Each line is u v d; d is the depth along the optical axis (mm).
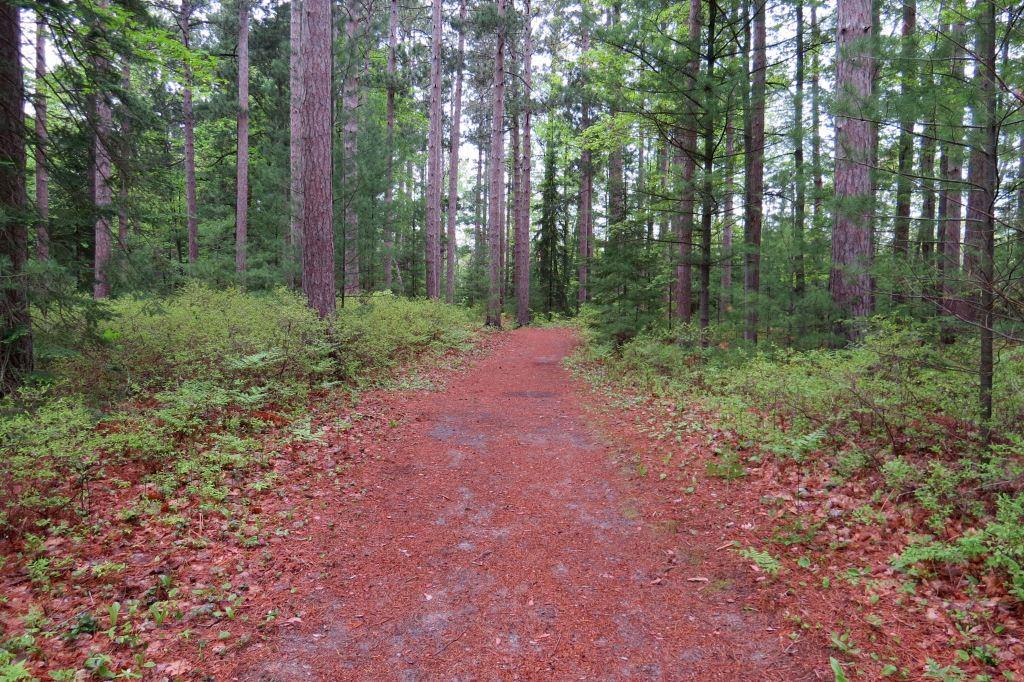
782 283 12422
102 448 5895
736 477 5891
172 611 3668
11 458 4746
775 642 3381
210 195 27547
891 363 6664
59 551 4230
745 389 8234
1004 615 3307
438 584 4172
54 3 6582
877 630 3365
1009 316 4770
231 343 8922
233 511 5098
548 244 36188
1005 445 4668
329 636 3541
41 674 3033
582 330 20688
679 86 10242
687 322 12469
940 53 4934
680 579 4176
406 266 34938
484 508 5605
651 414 8797
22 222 6680
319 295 11031
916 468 5000
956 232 5723
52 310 7367
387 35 25891
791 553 4340
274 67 20531
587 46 23312
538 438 8094
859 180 8820
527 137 27281
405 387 10852
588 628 3617
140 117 8250
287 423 7566
